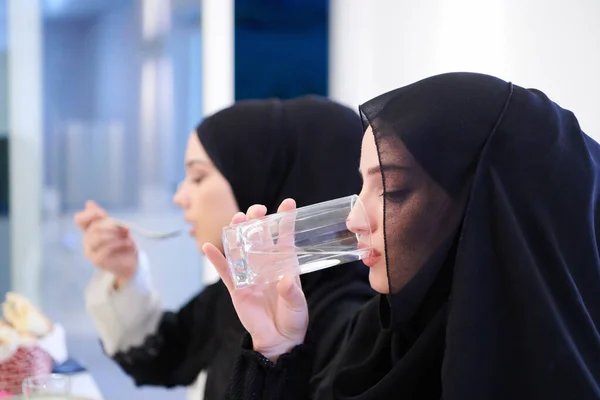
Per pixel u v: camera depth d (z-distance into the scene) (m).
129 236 1.59
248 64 2.22
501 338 0.80
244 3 2.20
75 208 2.40
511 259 0.80
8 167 2.35
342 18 2.11
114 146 2.41
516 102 0.87
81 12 2.37
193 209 1.35
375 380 0.96
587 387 0.76
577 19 1.28
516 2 1.42
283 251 0.95
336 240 0.95
